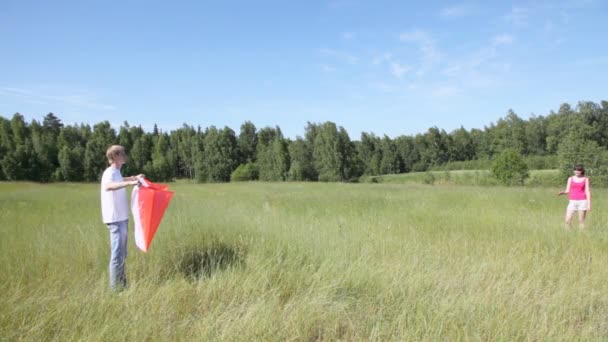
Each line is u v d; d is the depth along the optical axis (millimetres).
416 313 3619
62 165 55469
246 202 12891
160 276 4719
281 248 5559
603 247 5996
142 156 69750
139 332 3201
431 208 10523
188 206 11031
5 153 53469
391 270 4699
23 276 4531
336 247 5707
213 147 66750
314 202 12633
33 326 3262
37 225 7637
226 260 5176
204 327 3297
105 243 5801
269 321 3383
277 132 76812
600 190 18234
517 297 3973
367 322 3564
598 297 4047
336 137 58656
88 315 3447
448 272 4762
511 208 10469
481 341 3146
